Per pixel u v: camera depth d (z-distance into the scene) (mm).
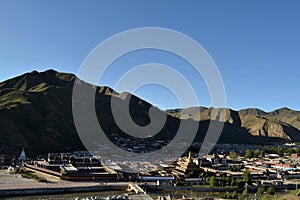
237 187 155125
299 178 197250
